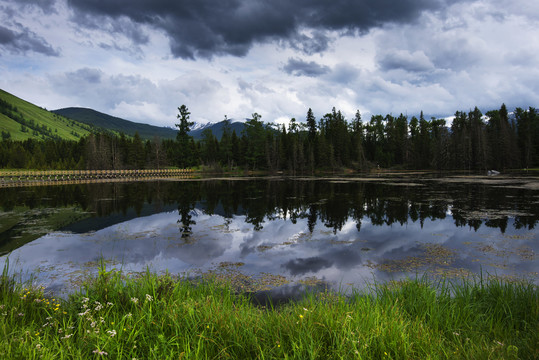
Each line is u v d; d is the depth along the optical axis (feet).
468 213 59.77
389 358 10.12
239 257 35.01
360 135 338.13
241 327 12.44
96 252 37.29
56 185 159.02
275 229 50.31
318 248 38.55
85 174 240.32
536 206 66.90
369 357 10.21
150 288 16.22
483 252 35.04
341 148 308.40
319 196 94.68
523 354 10.88
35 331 12.25
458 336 12.60
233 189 125.18
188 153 329.31
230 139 352.08
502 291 17.69
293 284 26.43
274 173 295.07
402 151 326.24
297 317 13.15
